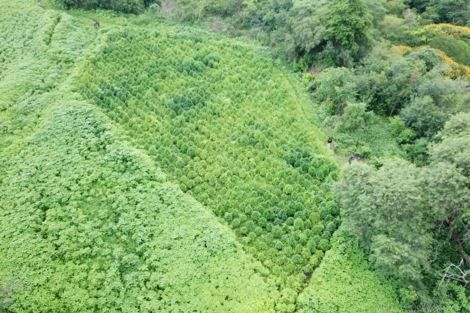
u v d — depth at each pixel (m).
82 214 22.95
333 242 22.53
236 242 22.33
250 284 20.42
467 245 22.30
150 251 21.39
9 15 43.00
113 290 19.77
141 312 18.98
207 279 20.50
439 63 34.91
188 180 25.91
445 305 19.89
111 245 21.67
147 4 49.44
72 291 19.44
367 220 20.42
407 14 49.91
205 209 24.31
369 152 29.64
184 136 29.36
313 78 37.84
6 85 32.72
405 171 19.89
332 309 19.52
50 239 21.44
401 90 32.31
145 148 28.38
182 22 46.78
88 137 27.62
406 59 33.97
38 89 32.47
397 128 30.77
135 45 38.94
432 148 21.78
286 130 30.81
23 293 19.22
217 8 47.53
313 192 25.48
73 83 33.09
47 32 39.53
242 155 28.22
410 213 19.19
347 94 32.03
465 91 29.75
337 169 27.16
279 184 25.98
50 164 25.50
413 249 19.11
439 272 20.80
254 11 45.97
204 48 40.34
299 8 39.44
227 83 35.88
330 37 36.28
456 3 49.50
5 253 20.80
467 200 18.19
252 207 24.88
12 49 38.09
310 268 21.34
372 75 33.16
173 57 38.41
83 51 37.72
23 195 23.70
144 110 31.75
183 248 21.64
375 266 21.11
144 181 25.08
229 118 31.33
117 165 26.00
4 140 27.97
